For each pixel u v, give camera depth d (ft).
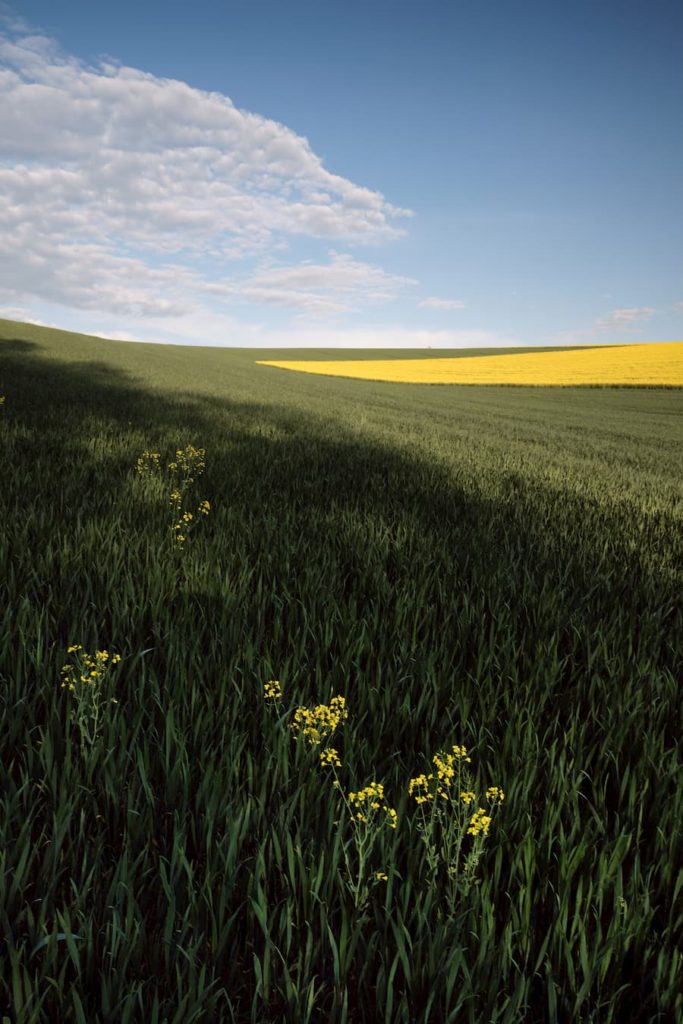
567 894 5.25
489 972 4.82
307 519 18.45
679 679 9.91
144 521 16.88
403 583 13.37
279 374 184.24
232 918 4.86
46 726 7.34
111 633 10.06
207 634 10.22
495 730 8.15
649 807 6.86
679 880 5.51
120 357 153.28
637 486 32.73
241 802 6.20
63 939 4.91
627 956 5.19
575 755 7.48
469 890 5.41
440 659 9.83
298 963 4.70
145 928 5.11
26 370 73.72
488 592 12.92
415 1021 4.53
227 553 14.21
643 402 139.13
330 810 6.00
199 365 175.01
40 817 6.28
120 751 6.78
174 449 29.14
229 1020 4.63
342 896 5.18
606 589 14.20
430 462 32.89
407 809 6.49
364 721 8.05
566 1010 4.69
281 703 7.96
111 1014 4.29
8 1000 4.51
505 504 23.57
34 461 22.77
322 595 11.81
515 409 115.55
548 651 10.18
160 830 6.21
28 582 11.26
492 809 6.32
